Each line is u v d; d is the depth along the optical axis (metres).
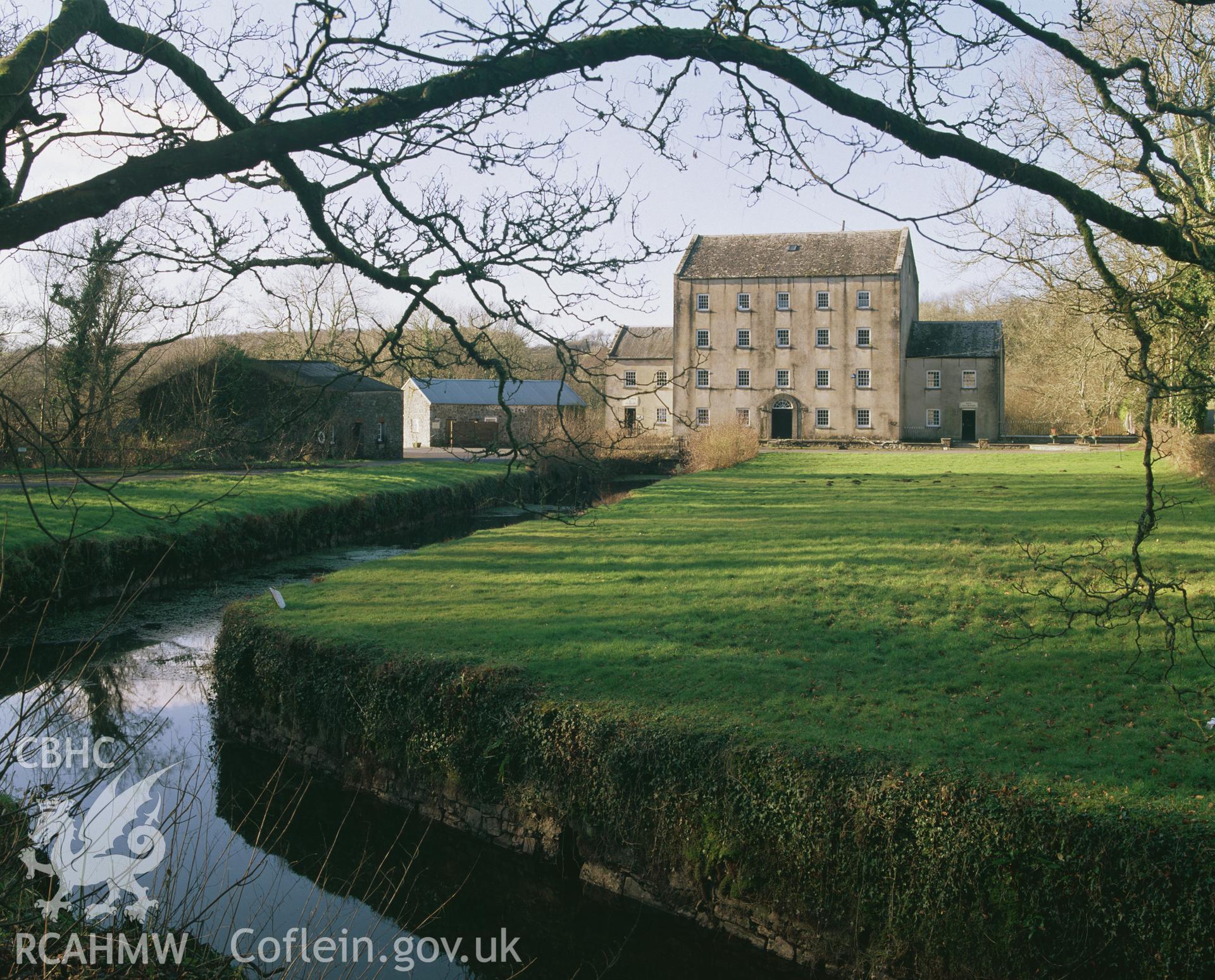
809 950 6.73
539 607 12.17
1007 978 5.91
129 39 3.27
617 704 8.34
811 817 6.77
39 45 2.98
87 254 4.57
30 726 4.24
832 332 58.78
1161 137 6.75
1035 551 15.30
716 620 11.39
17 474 3.61
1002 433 59.94
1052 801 6.20
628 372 61.88
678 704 8.32
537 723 8.31
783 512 22.58
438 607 12.20
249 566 20.72
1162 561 13.78
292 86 3.66
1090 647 9.75
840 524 19.77
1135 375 4.48
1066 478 30.16
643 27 3.54
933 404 60.59
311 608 12.15
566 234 4.82
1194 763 6.75
